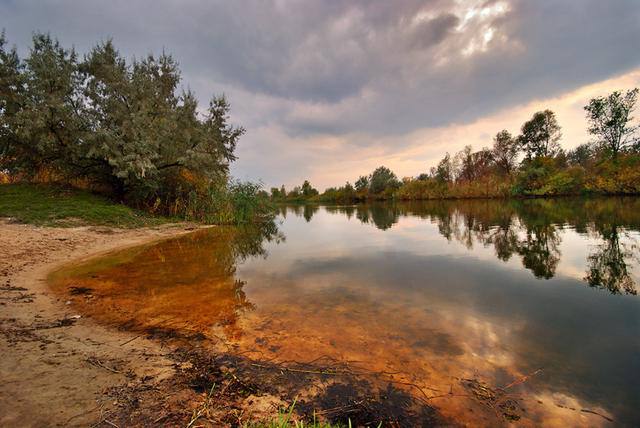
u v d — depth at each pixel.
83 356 2.75
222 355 2.90
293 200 81.00
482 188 40.88
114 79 15.27
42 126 12.76
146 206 17.52
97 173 16.28
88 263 7.12
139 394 2.21
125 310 4.10
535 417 2.06
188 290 5.09
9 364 2.51
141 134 14.70
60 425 1.81
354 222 18.38
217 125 21.12
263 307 4.27
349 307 4.27
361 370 2.65
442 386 2.42
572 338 3.23
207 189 18.50
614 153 29.95
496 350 3.01
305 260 7.70
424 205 33.22
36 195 14.05
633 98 28.81
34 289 4.82
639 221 11.71
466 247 8.78
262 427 1.84
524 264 6.57
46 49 13.90
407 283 5.47
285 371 2.63
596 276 5.49
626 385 2.40
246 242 10.76
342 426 1.96
